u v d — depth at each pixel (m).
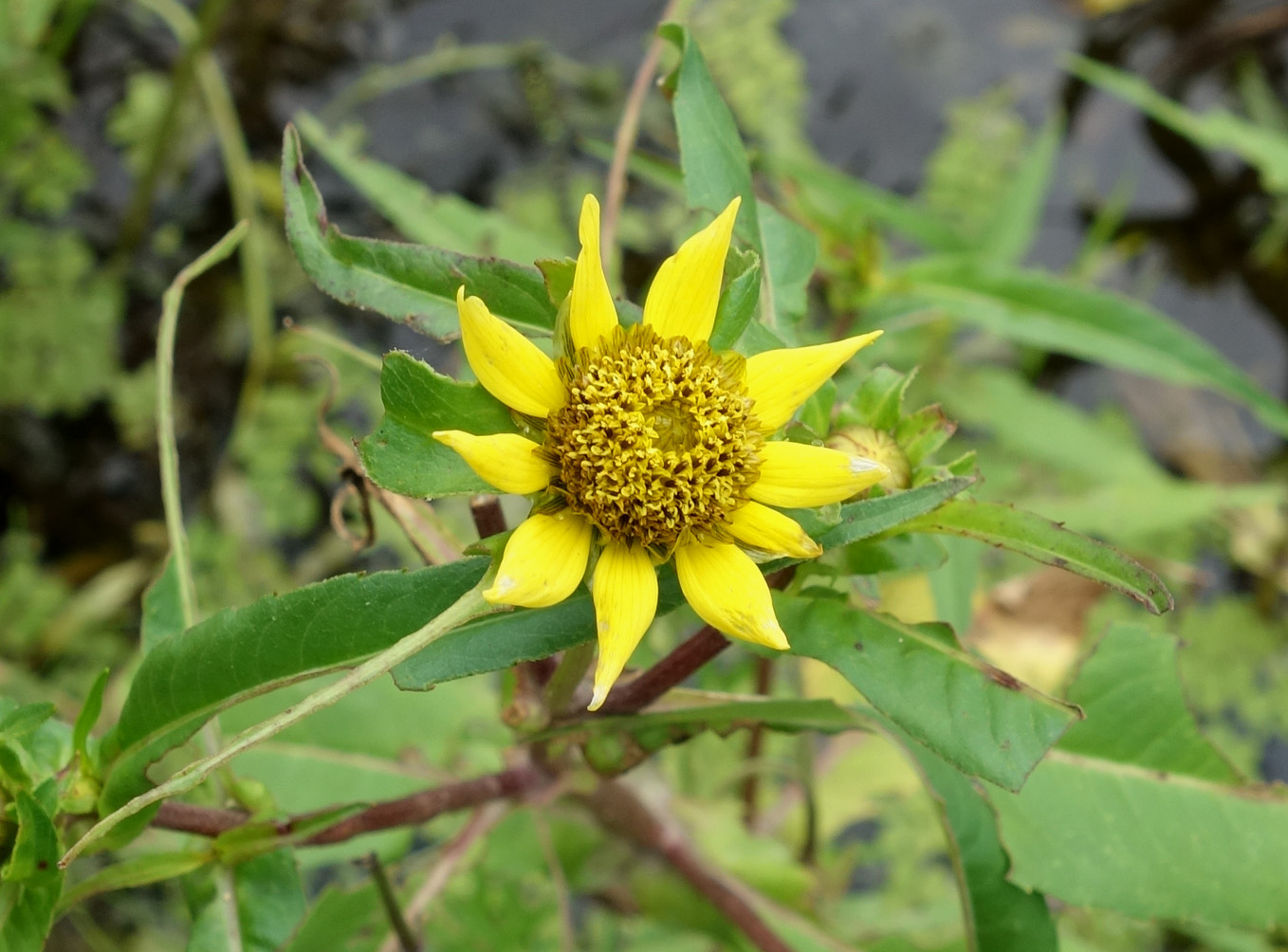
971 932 0.14
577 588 0.11
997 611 0.22
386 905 0.14
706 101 0.13
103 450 0.30
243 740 0.09
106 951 0.25
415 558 0.28
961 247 0.25
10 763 0.12
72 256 0.29
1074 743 0.15
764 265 0.14
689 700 0.13
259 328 0.28
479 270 0.11
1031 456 0.29
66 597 0.28
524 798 0.16
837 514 0.11
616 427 0.10
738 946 0.20
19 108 0.29
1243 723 0.29
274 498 0.29
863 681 0.11
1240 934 0.23
